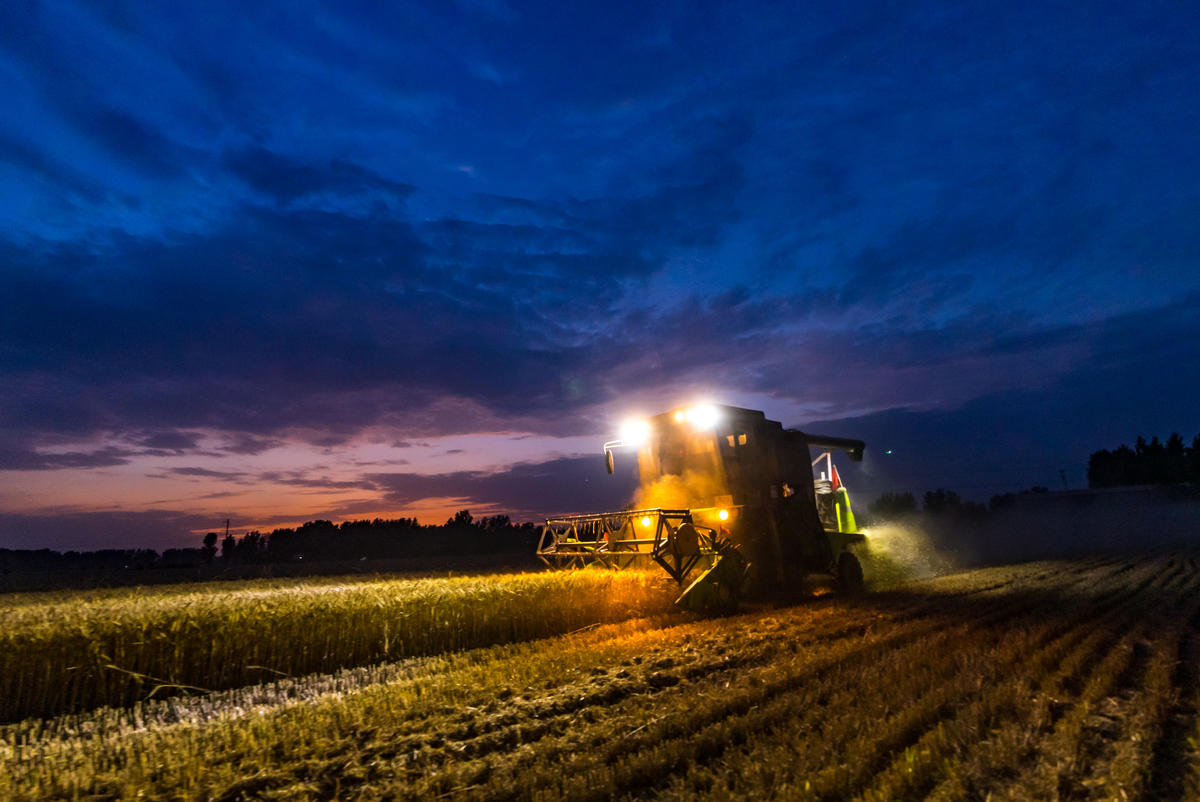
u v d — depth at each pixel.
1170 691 6.51
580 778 4.50
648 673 7.47
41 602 13.79
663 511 12.65
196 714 6.75
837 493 18.41
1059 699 6.22
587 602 11.58
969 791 4.34
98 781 4.77
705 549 12.91
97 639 7.40
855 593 15.68
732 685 6.81
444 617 9.98
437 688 6.94
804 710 5.84
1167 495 62.31
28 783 4.76
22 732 6.25
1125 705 6.25
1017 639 8.80
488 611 10.39
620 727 5.62
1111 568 21.84
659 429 15.62
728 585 12.61
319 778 4.82
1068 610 11.93
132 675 7.46
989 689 6.37
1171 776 4.67
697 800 4.27
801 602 13.95
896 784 4.29
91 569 34.56
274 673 8.42
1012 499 74.94
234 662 8.22
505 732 5.58
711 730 5.27
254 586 16.45
